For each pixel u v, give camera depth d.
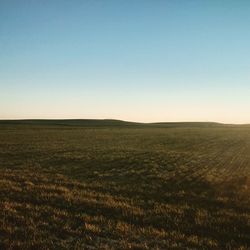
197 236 11.06
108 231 11.20
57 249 9.62
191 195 17.81
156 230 11.38
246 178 24.16
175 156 39.00
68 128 121.12
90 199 15.70
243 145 58.34
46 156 36.75
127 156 37.88
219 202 16.17
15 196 15.86
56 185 19.47
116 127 143.12
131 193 17.89
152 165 30.67
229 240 10.88
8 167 28.16
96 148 47.66
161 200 16.28
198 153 43.31
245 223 12.72
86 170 27.38
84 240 10.37
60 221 12.13
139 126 167.88
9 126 124.94
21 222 11.82
